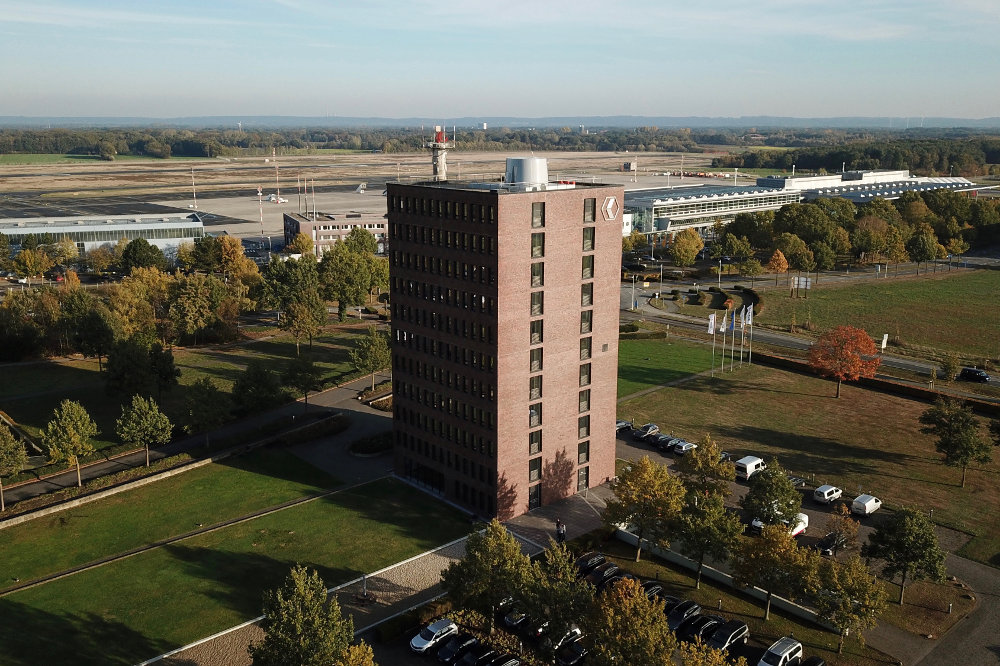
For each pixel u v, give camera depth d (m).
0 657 70.50
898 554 78.75
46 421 128.50
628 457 117.88
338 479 110.81
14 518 96.50
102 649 72.44
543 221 94.25
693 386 149.38
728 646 72.38
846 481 108.75
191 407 116.56
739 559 79.81
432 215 99.38
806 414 134.88
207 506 101.88
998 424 112.94
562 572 72.38
